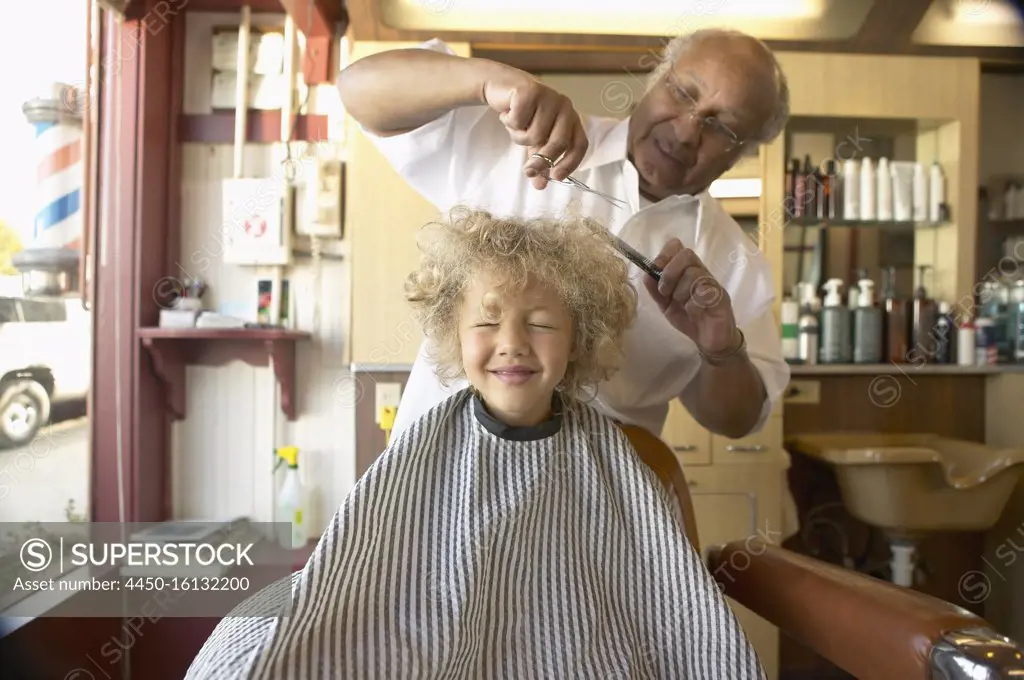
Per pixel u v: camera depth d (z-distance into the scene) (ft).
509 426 2.35
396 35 4.93
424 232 2.53
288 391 5.32
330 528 1.96
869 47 5.32
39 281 4.14
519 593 2.19
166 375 5.05
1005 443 5.67
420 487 2.19
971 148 5.52
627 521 2.40
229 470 5.42
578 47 5.09
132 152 4.83
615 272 2.55
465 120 3.00
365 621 1.93
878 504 5.08
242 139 5.24
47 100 4.18
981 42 5.35
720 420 3.24
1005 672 1.72
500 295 2.25
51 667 3.84
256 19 5.38
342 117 5.38
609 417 2.83
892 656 1.98
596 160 2.99
